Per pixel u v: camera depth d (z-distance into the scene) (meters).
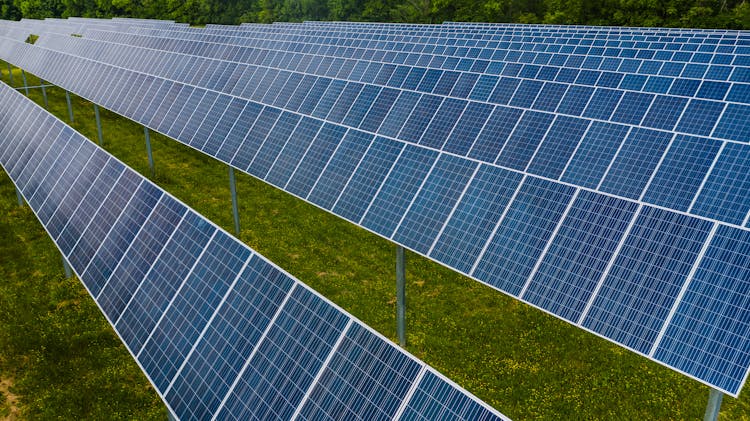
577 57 34.66
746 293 10.61
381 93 24.61
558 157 18.30
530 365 17.16
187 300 12.44
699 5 77.44
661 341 11.16
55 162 21.39
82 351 17.69
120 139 39.84
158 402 15.69
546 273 13.47
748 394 15.80
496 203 15.22
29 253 24.08
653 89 25.39
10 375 16.72
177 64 38.75
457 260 15.02
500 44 44.47
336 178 19.27
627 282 12.18
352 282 22.02
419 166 17.41
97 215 16.73
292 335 10.38
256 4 135.38
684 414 15.10
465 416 8.20
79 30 69.88
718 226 11.56
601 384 16.27
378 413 8.88
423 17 103.44
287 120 22.75
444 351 17.88
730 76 28.55
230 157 23.78
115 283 14.40
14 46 58.94
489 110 20.95
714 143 15.59
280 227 26.72
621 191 16.50
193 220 13.62
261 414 9.95
